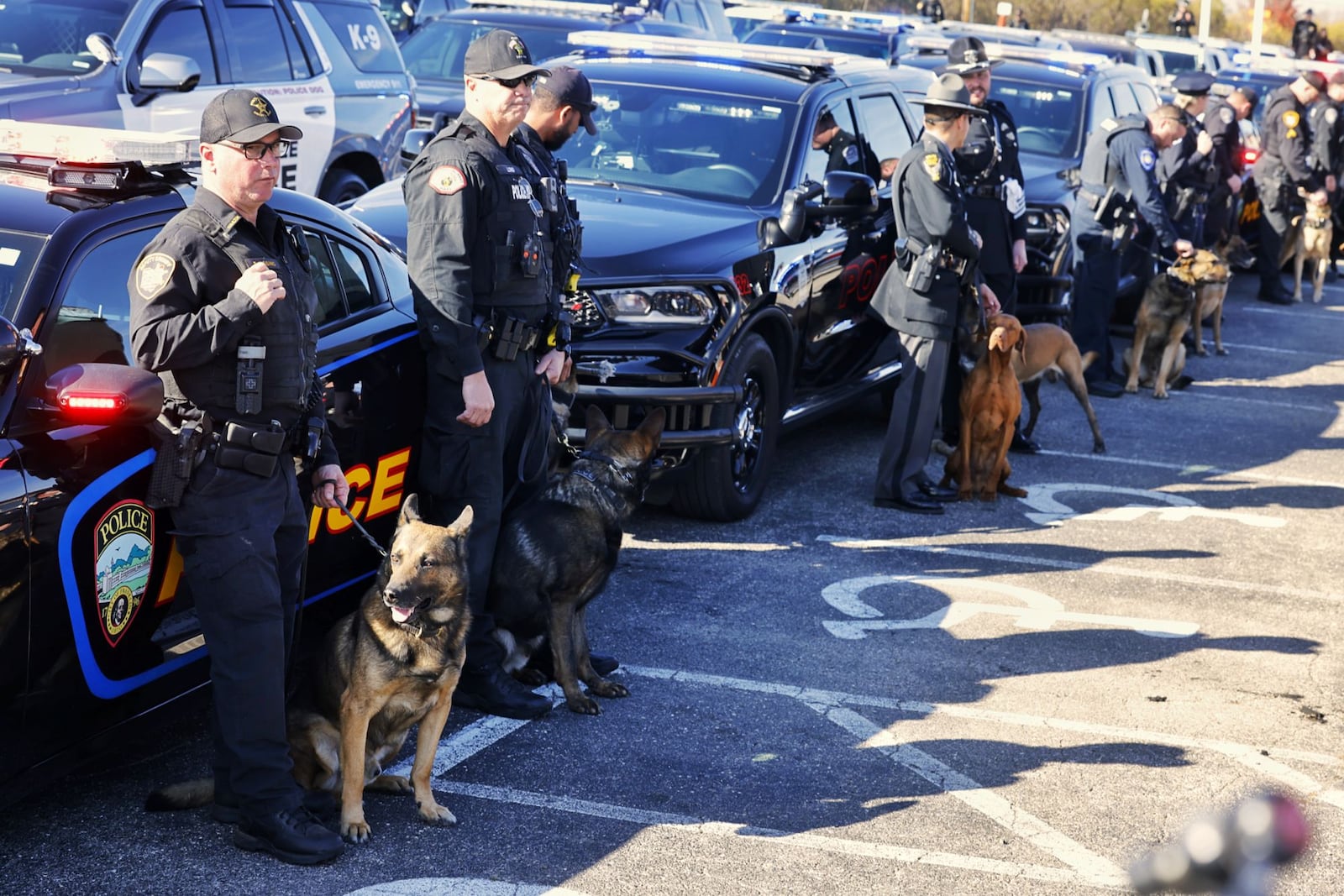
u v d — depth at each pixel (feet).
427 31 40.27
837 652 16.03
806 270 20.47
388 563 11.03
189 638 11.41
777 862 11.27
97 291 10.84
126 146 11.25
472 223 12.97
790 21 46.60
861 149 23.20
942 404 24.85
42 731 10.11
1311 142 46.26
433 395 13.62
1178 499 23.61
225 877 10.53
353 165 31.17
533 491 14.99
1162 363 31.35
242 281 9.95
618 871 10.98
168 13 25.03
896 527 20.99
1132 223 30.58
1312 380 34.47
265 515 10.52
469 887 10.61
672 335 18.07
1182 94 33.94
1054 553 20.25
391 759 12.12
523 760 12.92
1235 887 2.50
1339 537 21.88
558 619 13.91
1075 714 14.71
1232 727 14.60
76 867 10.51
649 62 23.73
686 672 15.21
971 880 11.18
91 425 10.23
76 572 10.07
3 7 23.40
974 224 23.77
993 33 52.03
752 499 20.54
